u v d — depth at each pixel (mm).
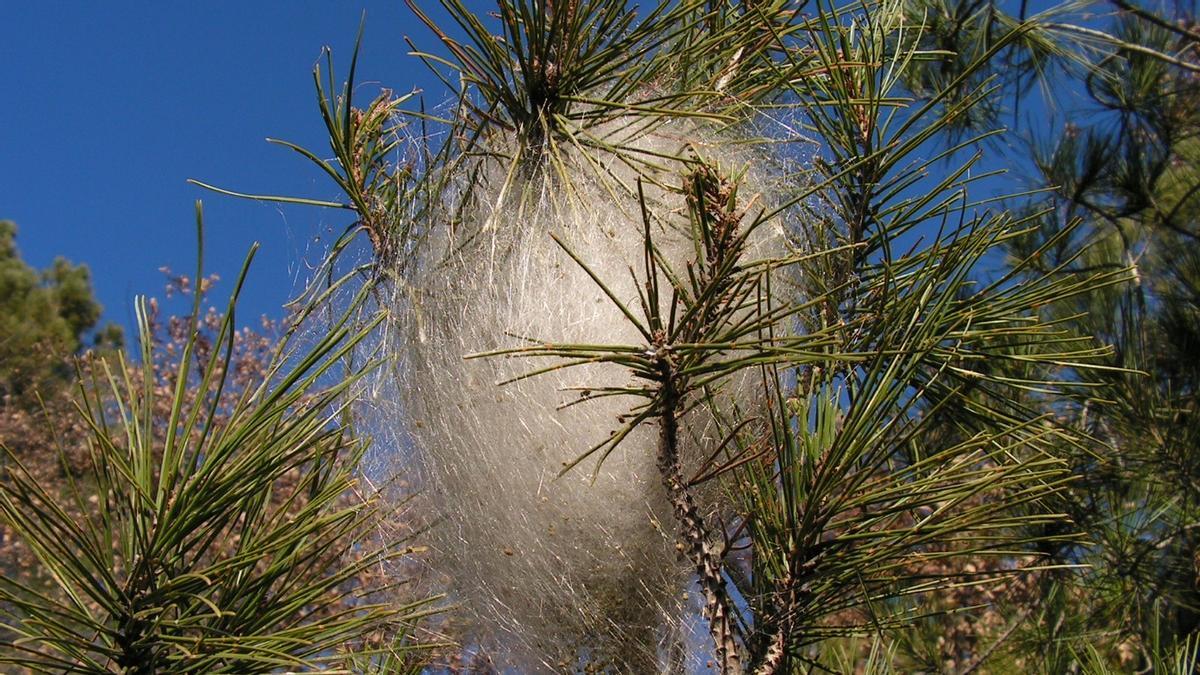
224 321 1068
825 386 1294
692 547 1216
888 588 1331
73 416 5348
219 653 1041
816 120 1558
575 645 1421
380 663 1502
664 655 1403
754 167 1562
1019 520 1212
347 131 1509
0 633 1080
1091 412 2682
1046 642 2777
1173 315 3111
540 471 1407
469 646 1514
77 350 9492
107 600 1050
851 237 1535
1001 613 3025
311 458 1206
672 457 1205
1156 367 3016
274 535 1112
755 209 1462
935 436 1828
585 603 1404
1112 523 2643
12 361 7324
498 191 1469
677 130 1518
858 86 1575
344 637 1167
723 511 1424
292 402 1146
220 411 5094
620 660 1401
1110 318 2861
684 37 1520
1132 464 2629
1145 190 3396
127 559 1087
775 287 1462
